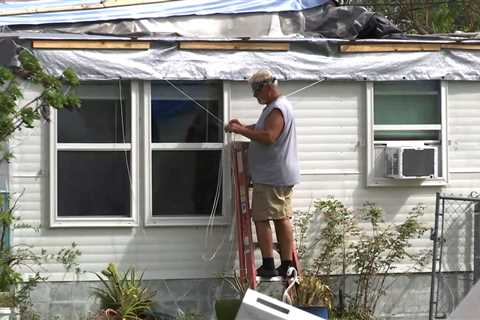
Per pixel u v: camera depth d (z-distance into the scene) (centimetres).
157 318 3247
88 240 3238
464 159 3481
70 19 3406
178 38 3272
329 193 3391
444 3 6147
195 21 3550
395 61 3409
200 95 3325
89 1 3553
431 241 3434
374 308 3378
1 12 3428
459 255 3447
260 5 3622
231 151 3291
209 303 3294
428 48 3438
